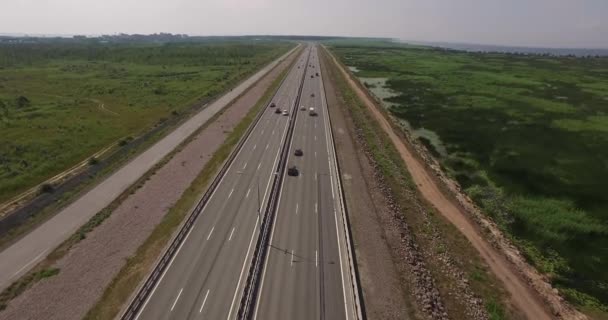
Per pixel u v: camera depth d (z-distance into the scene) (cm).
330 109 12000
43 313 3812
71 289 4128
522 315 4075
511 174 7675
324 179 6756
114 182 6769
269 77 18250
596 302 4319
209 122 10500
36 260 4612
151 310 3716
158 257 4456
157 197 6159
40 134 9569
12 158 7981
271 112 11400
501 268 4806
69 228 5312
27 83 16850
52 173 7381
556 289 4506
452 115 12000
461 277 4572
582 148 9106
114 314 3788
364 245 4900
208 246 4741
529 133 10144
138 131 10088
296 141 8794
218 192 6203
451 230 5591
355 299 3747
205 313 3684
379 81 18425
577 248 5300
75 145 8869
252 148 8269
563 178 7494
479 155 8694
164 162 7588
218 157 7862
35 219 5547
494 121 11294
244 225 5228
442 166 8194
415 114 12194
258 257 4341
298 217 5434
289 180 6669
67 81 17575
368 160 7850
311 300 3853
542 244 5375
